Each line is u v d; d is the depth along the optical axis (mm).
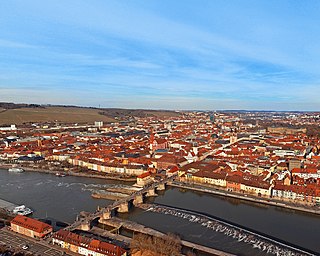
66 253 196250
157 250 195125
